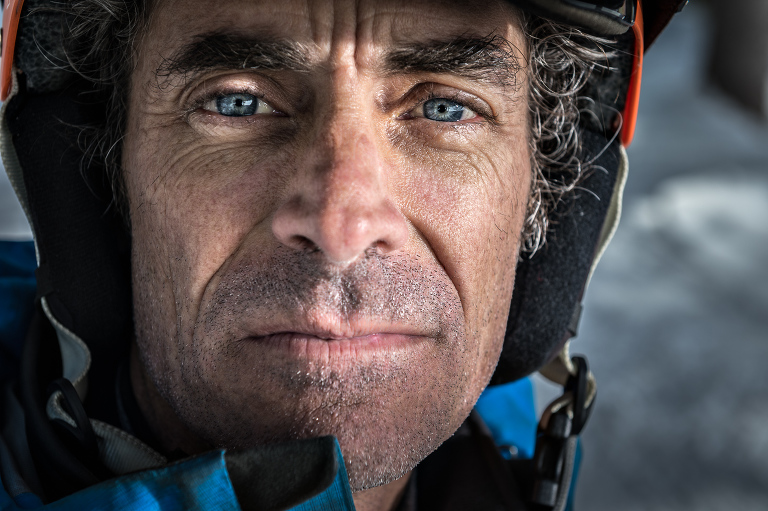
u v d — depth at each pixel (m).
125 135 0.90
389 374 0.76
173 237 0.81
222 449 0.69
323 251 0.73
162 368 0.85
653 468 2.28
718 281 3.21
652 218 3.62
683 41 5.66
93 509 0.67
